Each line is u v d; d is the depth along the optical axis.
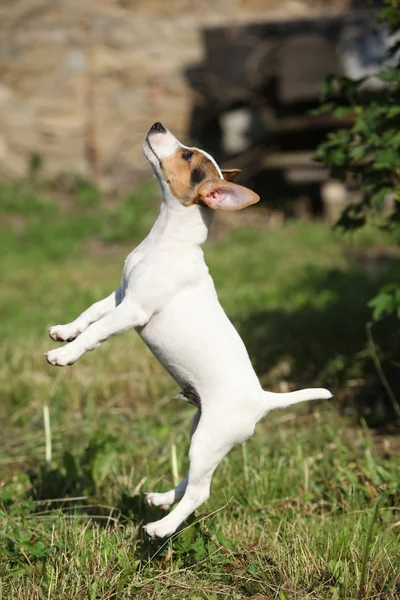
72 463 5.73
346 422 6.96
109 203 18.47
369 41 17.48
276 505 5.44
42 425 7.12
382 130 6.31
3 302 11.62
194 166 4.27
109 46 19.16
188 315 4.18
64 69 19.03
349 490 5.50
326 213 17.89
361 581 4.16
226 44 18.30
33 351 8.66
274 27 18.03
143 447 6.51
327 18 17.80
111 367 8.30
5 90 18.97
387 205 15.67
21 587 4.21
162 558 4.55
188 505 4.25
